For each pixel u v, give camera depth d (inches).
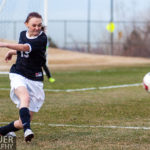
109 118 805.2
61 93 1221.1
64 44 4074.8
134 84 1507.1
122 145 582.2
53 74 1956.2
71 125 729.6
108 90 1312.7
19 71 583.8
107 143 594.2
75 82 1563.7
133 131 677.3
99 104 990.4
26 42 573.3
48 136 638.5
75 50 4094.5
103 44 4104.3
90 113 861.8
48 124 737.6
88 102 1024.2
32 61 581.6
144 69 2367.1
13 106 948.6
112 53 4104.3
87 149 557.0
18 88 565.3
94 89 1336.1
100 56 3449.8
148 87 554.6
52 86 1403.8
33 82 586.2
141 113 866.8
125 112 877.8
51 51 3476.9
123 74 1990.7
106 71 2197.3
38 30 574.2
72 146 573.6
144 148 566.6
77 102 1023.0
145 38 4114.2
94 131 677.3
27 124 546.0
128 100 1068.5
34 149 554.6
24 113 549.0
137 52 4121.6
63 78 1734.7
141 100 1070.4
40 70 594.6
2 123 749.9
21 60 583.8
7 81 1549.0
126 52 4106.8
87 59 3191.4
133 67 2561.5
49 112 867.4
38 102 597.6
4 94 1174.3
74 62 2994.6
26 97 559.8
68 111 882.8
